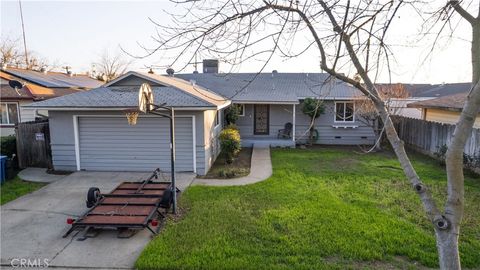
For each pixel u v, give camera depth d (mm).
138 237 5973
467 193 8289
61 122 10906
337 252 5242
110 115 10742
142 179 9992
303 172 10734
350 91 16547
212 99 11305
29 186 9391
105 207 6660
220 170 11109
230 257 5105
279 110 17453
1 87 16094
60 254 5387
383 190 8594
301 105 17000
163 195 6934
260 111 17781
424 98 22766
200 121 10508
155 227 6211
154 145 10945
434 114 15742
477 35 2725
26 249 5566
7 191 8898
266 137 17328
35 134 11430
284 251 5258
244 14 2881
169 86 12008
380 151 14945
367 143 17109
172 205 7254
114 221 5980
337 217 6602
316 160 12828
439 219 2756
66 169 11133
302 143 17156
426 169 11117
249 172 10867
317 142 17375
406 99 15055
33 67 35250
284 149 15656
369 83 2957
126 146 11000
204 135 10594
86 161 11141
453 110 12453
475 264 4859
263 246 5445
